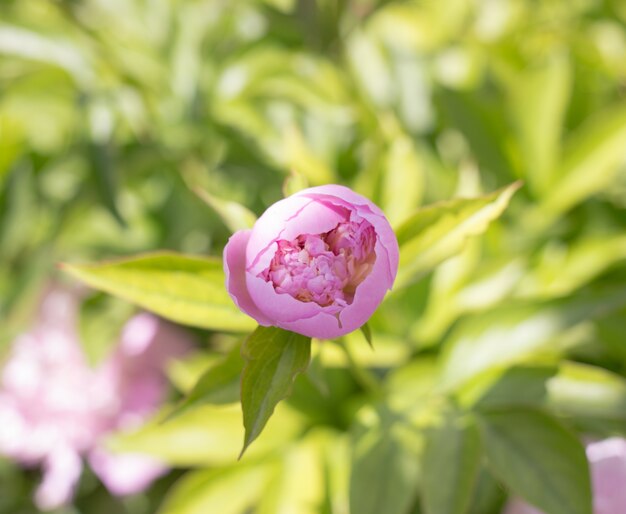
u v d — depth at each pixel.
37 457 0.76
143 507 0.75
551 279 0.71
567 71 0.77
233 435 0.69
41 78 0.77
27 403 0.76
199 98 0.79
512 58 0.81
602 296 0.65
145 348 0.76
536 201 0.76
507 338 0.65
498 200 0.58
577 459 0.62
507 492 0.67
